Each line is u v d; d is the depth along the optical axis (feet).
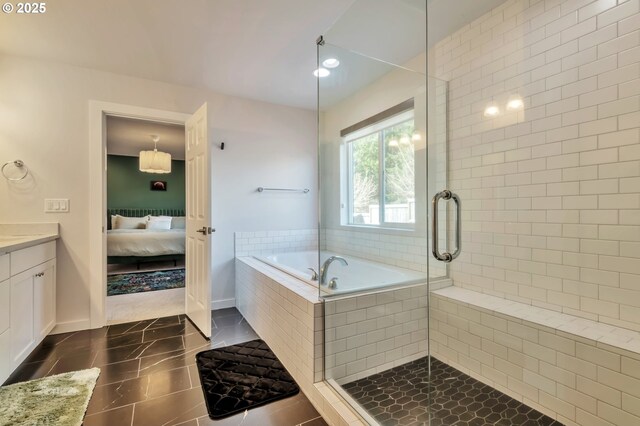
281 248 11.72
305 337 5.86
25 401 5.35
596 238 5.35
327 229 9.58
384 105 8.92
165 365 6.70
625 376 4.33
